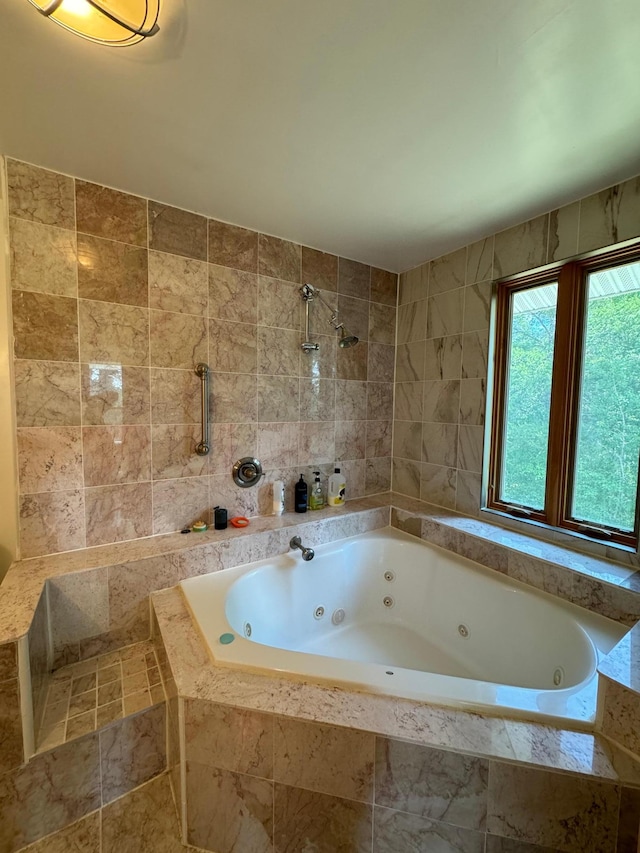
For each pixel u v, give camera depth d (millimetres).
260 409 1986
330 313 2207
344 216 1742
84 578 1383
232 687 1049
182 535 1738
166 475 1727
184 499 1783
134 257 1580
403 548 2061
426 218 1756
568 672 1315
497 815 891
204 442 1800
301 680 1074
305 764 970
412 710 987
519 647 1544
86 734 1121
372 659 1785
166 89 1007
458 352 2131
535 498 1861
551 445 1769
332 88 1004
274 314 1990
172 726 1169
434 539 2025
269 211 1703
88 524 1562
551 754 876
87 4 759
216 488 1873
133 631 1493
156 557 1521
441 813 916
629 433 1537
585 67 929
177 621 1348
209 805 1055
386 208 1666
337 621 1986
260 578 1712
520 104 1058
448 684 1063
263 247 1921
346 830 971
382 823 946
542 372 1818
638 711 862
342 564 1994
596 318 1629
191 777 1053
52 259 1421
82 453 1526
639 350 1500
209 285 1774
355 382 2363
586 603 1430
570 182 1453
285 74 958
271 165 1361
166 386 1694
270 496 2066
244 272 1873
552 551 1640
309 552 1808
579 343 1678
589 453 1667
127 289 1574
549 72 947
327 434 2266
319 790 972
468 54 901
